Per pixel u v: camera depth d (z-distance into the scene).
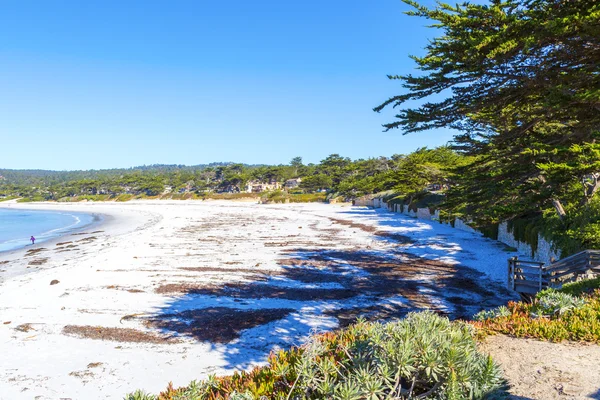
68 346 13.28
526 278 17.33
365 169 112.19
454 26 9.27
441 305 16.97
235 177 154.25
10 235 56.22
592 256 14.32
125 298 18.67
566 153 11.12
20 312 16.89
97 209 126.50
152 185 172.62
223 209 99.12
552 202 20.72
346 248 32.78
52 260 32.00
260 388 4.21
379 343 3.92
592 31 7.68
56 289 20.48
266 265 26.09
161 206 128.12
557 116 10.56
